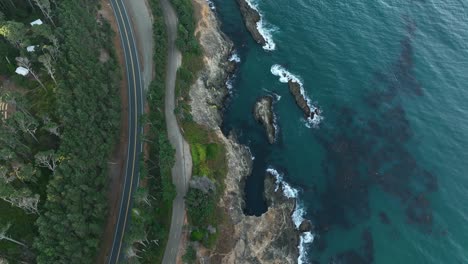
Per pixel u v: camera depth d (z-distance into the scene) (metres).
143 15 147.50
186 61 138.50
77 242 89.19
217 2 173.12
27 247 88.31
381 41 158.62
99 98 114.75
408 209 120.56
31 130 102.06
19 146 97.62
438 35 158.88
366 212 121.25
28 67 110.00
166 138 113.69
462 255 111.69
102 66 121.12
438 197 121.62
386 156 130.75
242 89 147.50
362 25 164.25
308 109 141.38
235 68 153.38
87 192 96.06
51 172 98.88
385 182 125.94
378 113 140.12
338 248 115.94
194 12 156.88
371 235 117.38
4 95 99.81
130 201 107.75
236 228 111.31
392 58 153.25
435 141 132.25
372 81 147.75
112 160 114.06
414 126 136.00
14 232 90.94
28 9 129.75
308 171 129.12
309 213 121.56
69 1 123.56
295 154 132.75
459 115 136.88
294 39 161.00
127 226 103.88
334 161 131.00
